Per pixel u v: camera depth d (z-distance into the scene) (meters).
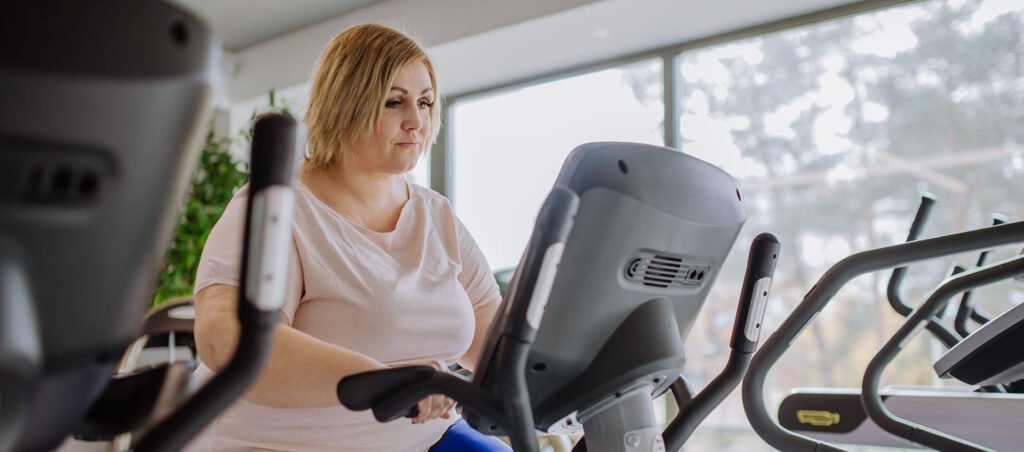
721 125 4.17
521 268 0.91
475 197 5.02
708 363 4.28
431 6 4.39
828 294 1.33
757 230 4.11
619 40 4.21
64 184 0.49
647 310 1.06
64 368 0.53
